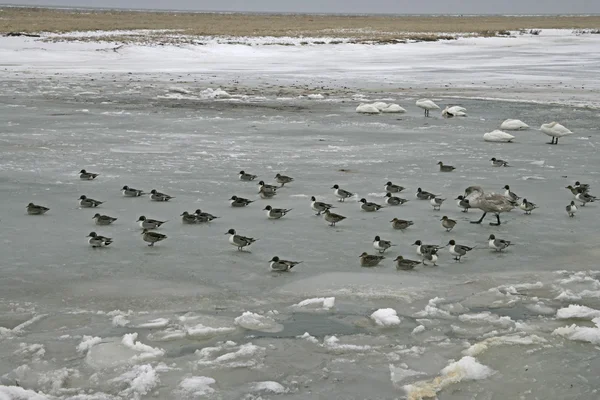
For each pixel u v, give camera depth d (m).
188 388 9.79
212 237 16.30
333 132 31.97
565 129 29.16
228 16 192.62
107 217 17.06
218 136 30.47
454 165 24.66
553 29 140.38
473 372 10.30
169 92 47.25
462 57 81.75
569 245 15.93
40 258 14.67
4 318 11.84
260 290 13.21
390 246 15.43
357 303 12.70
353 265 14.56
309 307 12.47
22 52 70.50
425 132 32.34
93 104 40.66
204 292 13.06
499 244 15.35
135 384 9.80
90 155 25.73
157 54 74.94
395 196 19.77
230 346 11.01
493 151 27.48
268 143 28.88
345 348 11.02
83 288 13.13
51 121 33.94
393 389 9.93
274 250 15.42
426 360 10.73
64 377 10.00
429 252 14.62
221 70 64.69
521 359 10.78
